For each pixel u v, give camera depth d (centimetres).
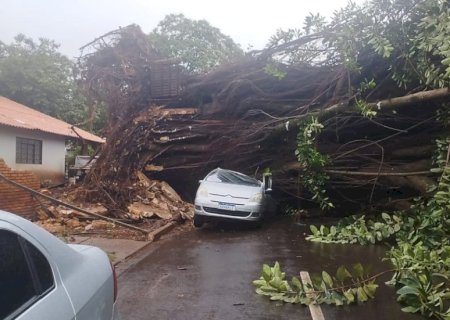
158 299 620
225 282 709
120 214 1315
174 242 1072
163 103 1753
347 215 1453
